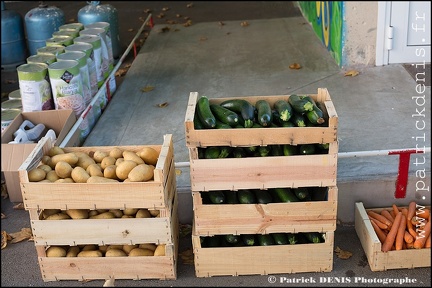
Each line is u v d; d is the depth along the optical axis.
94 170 3.29
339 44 5.91
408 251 3.30
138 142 4.57
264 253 3.31
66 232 3.24
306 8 8.28
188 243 3.68
